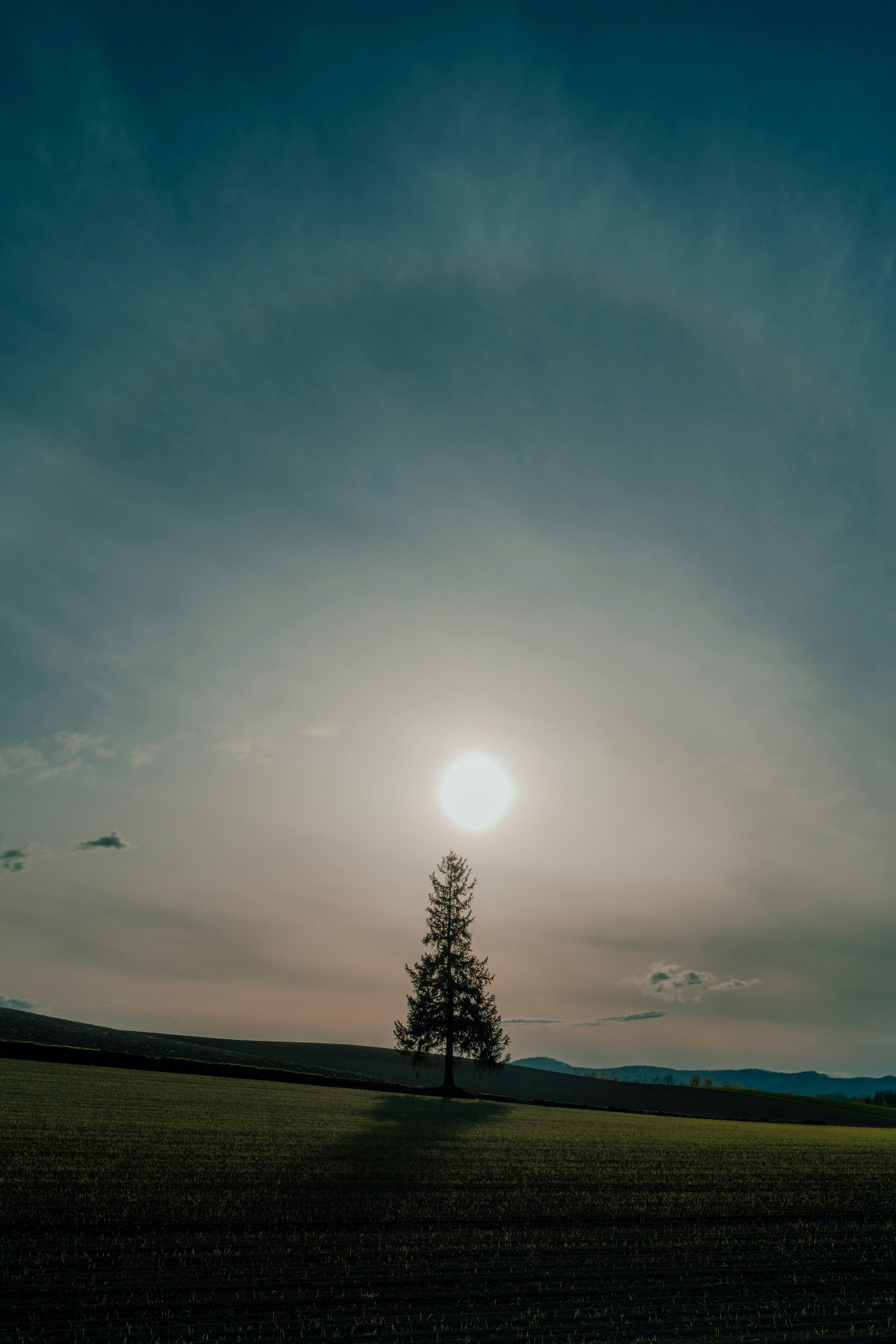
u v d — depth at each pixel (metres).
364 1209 17.77
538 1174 23.91
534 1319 11.51
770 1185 23.94
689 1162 28.89
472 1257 14.48
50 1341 10.14
